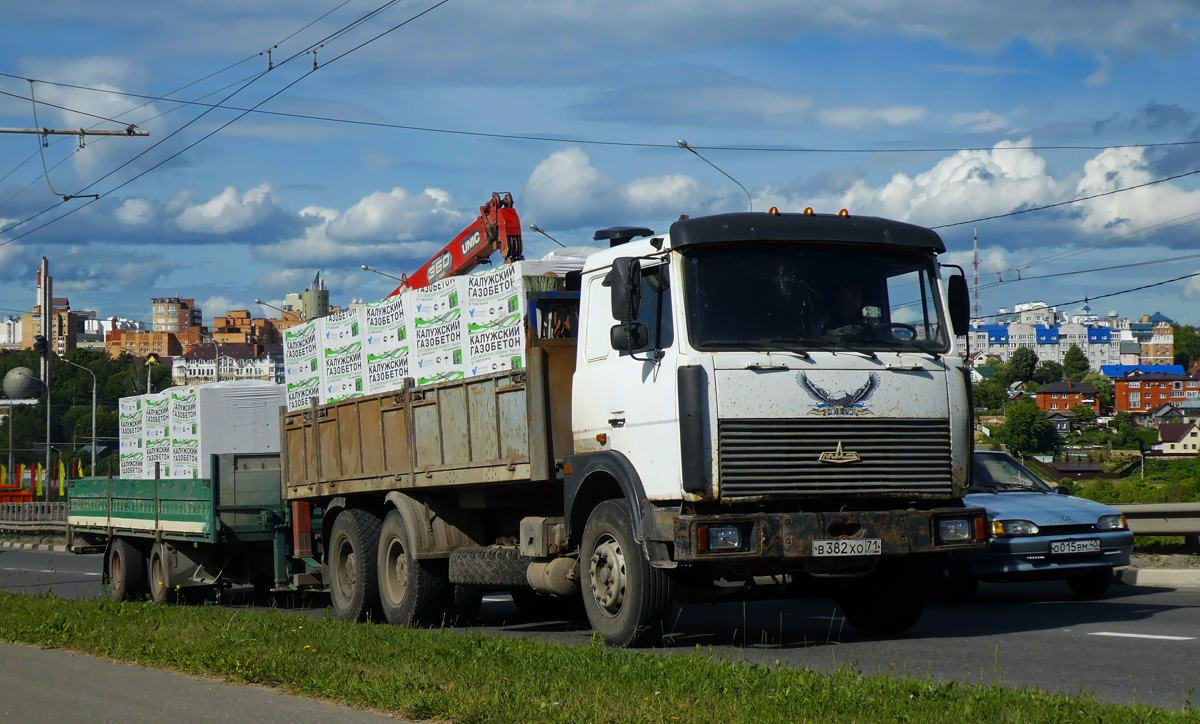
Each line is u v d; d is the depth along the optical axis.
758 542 8.96
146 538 17.66
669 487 9.20
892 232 9.76
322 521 14.63
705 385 9.06
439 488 12.16
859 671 7.85
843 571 9.48
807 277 9.52
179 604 16.78
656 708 6.77
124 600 17.92
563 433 10.50
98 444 70.50
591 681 7.68
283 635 10.36
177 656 9.40
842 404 9.27
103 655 10.12
